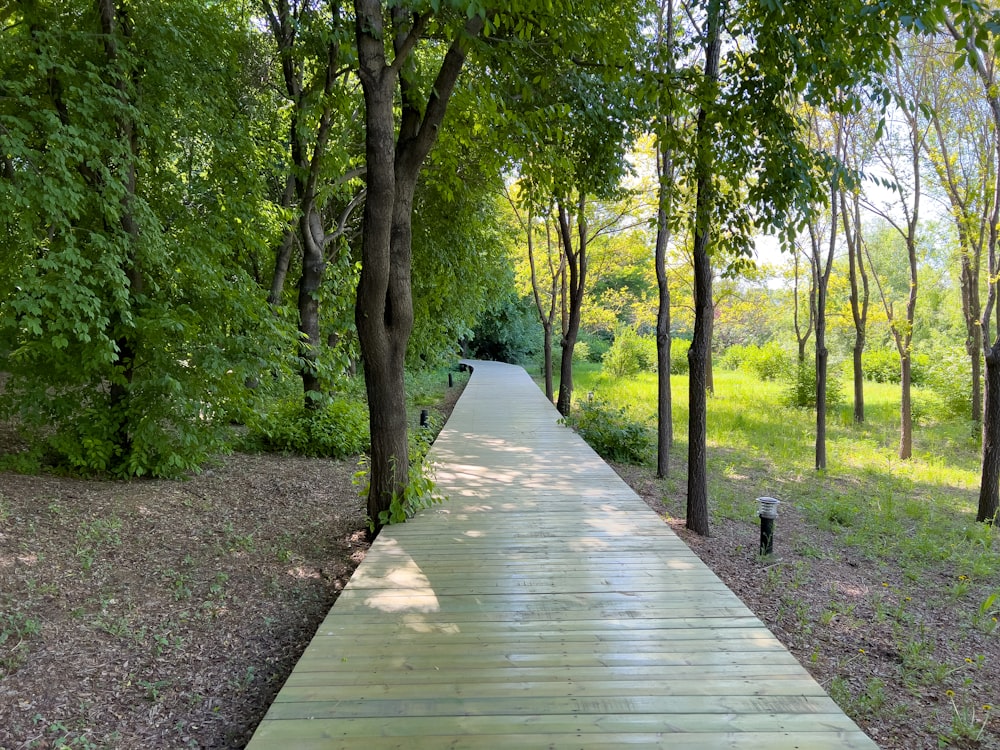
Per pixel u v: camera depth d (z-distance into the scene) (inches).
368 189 190.9
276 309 284.7
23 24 222.5
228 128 280.8
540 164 280.7
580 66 254.4
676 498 292.4
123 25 239.8
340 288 405.4
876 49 151.6
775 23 167.2
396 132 400.5
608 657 115.0
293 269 447.2
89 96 209.3
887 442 500.7
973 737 111.7
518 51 231.8
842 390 784.9
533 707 98.7
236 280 275.6
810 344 1032.8
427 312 543.5
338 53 299.0
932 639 155.3
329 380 371.2
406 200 205.8
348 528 228.8
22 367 222.8
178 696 118.3
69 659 124.1
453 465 303.4
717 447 446.9
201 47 262.2
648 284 1171.9
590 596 144.0
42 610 138.1
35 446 223.8
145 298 232.4
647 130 280.8
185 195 277.1
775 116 186.7
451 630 126.4
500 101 221.8
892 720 117.9
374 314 199.6
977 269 464.1
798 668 111.1
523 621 130.7
